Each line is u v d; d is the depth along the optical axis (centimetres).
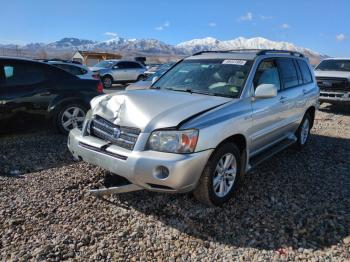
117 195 422
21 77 624
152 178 346
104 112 403
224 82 459
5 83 605
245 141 427
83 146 403
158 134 351
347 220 382
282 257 315
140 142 354
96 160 385
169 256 313
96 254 310
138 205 401
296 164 571
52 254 306
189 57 553
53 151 580
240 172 431
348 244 337
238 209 401
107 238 335
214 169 381
